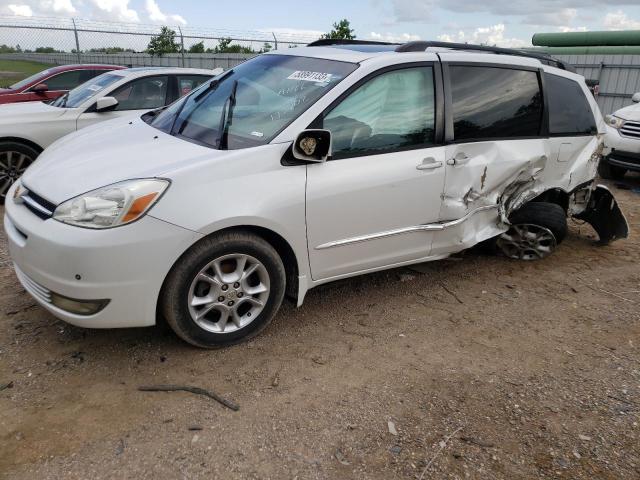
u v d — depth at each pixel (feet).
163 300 10.00
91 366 10.12
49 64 58.39
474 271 15.79
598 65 48.96
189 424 8.77
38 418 8.71
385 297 13.74
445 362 11.02
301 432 8.75
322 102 11.26
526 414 9.51
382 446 8.54
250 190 10.25
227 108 12.28
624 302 14.33
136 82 23.36
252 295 10.92
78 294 9.27
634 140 28.22
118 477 7.66
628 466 8.41
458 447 8.62
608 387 10.41
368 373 10.46
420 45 13.25
